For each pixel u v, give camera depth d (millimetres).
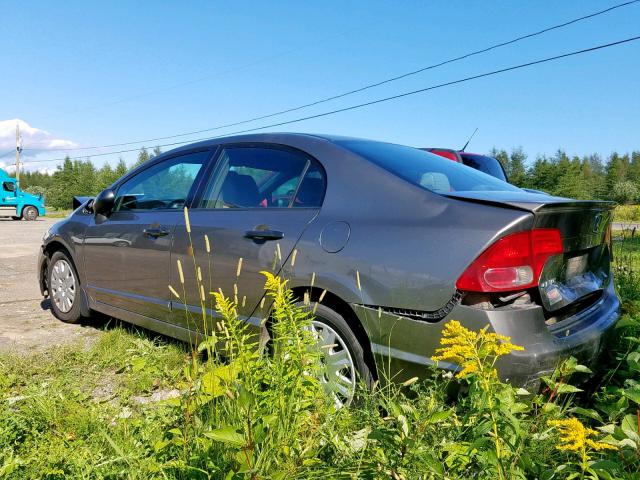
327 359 2336
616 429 1801
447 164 3238
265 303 2852
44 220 31250
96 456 2098
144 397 2947
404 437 1703
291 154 3139
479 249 2156
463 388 2113
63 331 4371
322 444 1956
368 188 2676
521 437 1754
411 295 2281
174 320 3486
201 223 3312
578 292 2490
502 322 2105
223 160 3516
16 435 2297
